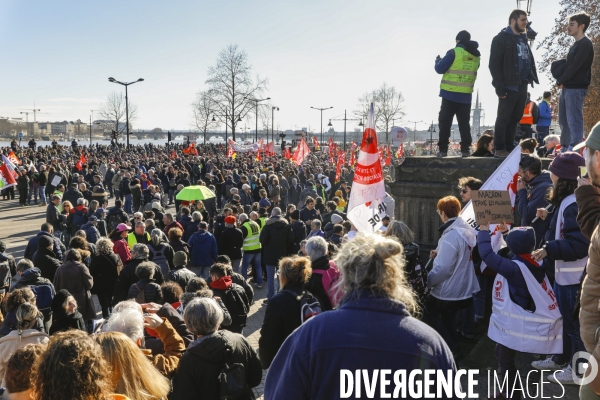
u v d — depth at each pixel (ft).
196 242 32.91
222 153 214.07
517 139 32.94
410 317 6.97
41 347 9.31
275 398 7.00
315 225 31.78
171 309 15.99
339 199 53.21
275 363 7.41
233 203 46.52
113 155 156.56
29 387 8.91
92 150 191.93
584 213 8.56
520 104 24.40
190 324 12.96
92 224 37.96
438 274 16.52
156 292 19.10
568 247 13.61
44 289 23.31
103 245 28.55
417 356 6.57
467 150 24.58
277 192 59.98
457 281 16.74
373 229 19.79
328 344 6.70
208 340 12.82
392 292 7.11
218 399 12.57
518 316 14.05
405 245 16.12
